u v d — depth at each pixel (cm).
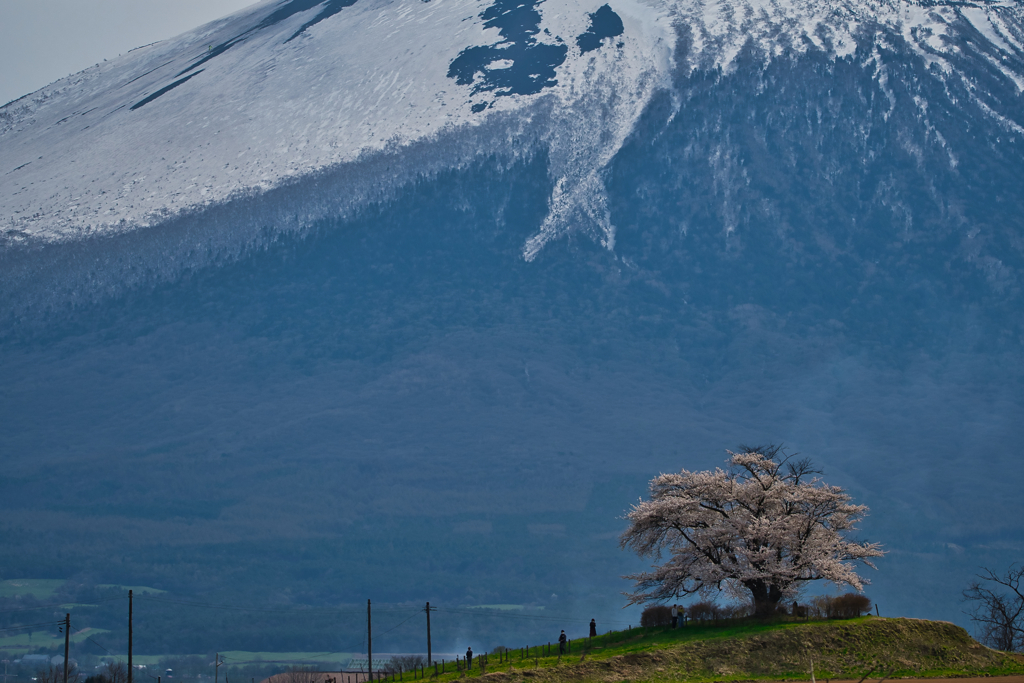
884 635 8938
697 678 8412
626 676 8500
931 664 8631
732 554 10038
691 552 10169
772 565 9712
